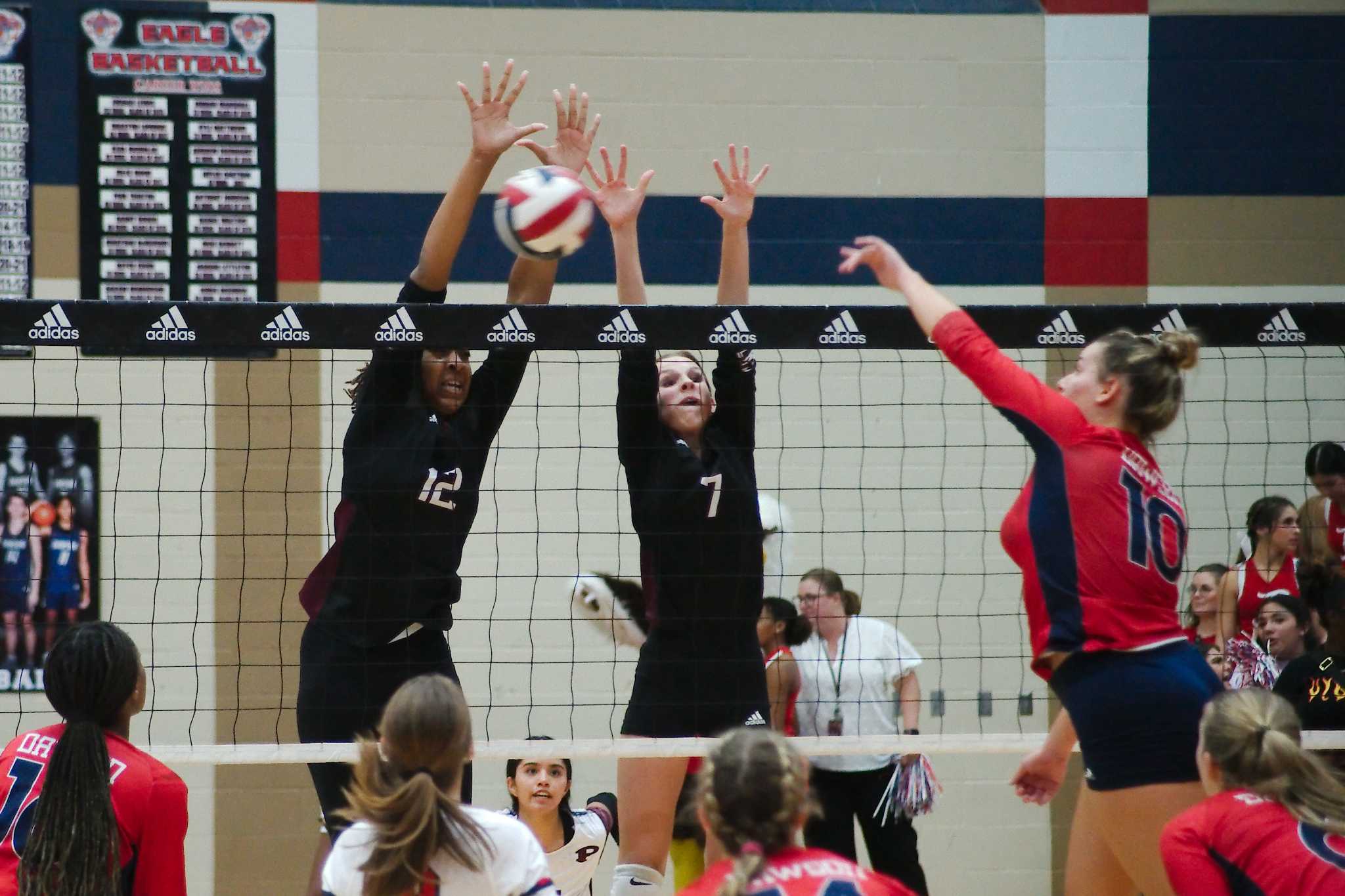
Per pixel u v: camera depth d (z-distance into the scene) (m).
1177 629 8.98
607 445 19.97
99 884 8.67
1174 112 21.31
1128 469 8.83
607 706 19.84
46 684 9.26
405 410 12.24
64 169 19.53
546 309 11.69
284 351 19.66
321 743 11.84
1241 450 21.02
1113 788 8.84
